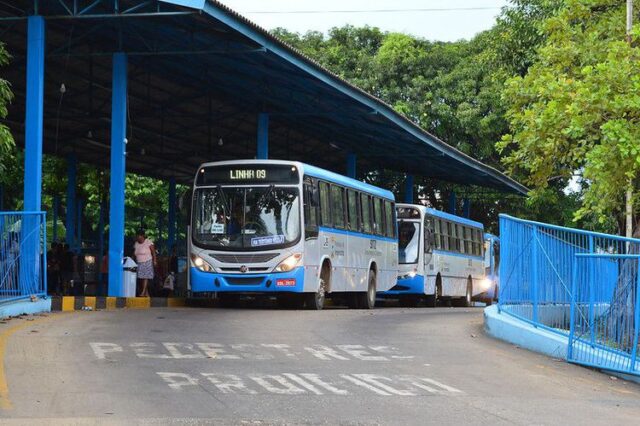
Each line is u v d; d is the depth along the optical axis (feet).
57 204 128.36
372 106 93.45
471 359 44.62
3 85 64.59
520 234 54.80
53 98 99.66
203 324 55.88
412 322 64.64
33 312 59.93
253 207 74.18
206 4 63.82
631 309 41.73
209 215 74.74
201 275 74.18
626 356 41.60
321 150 135.64
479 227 138.31
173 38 77.71
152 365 38.09
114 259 75.97
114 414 27.91
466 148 153.17
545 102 67.72
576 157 62.18
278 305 84.48
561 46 72.59
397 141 115.14
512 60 122.21
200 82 94.02
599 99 57.67
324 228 78.69
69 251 97.60
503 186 146.92
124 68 76.38
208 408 29.53
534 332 49.47
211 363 39.34
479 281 136.67
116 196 76.28
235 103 100.48
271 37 72.13
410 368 40.65
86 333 48.06
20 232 60.23
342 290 83.46
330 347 46.75
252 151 130.72
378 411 30.14
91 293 108.27
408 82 160.35
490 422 28.89
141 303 78.23
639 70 58.03
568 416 30.66
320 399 31.99
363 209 90.27
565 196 156.97
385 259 96.89
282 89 91.91
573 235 48.93
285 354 43.32
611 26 70.03
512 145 153.69
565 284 49.08
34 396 30.42
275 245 73.36
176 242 141.49
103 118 90.99
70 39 75.92
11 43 82.48
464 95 154.40
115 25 75.92
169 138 121.08
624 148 55.16
